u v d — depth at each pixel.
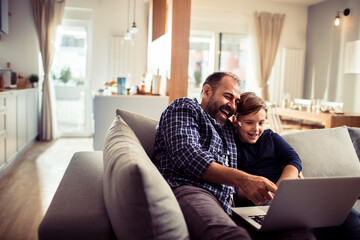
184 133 1.29
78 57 5.65
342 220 1.18
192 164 1.21
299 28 6.48
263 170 1.52
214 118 1.49
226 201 1.33
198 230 0.98
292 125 5.23
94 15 5.52
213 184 1.33
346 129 2.01
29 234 1.97
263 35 6.18
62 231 0.96
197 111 1.42
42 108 5.24
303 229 1.07
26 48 5.18
